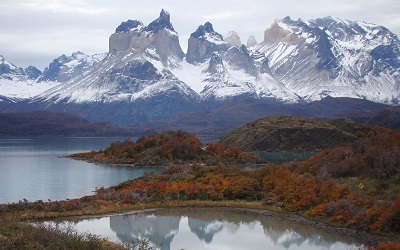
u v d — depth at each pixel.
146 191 113.62
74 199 108.69
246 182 114.88
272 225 90.75
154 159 196.62
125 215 98.38
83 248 57.88
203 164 192.00
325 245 77.69
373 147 122.38
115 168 185.75
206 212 101.81
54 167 189.75
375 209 85.88
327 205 94.88
